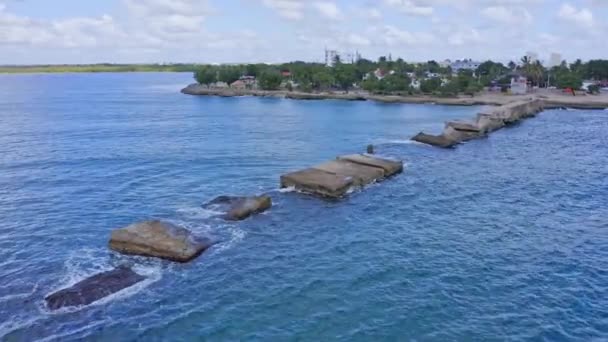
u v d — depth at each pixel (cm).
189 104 16888
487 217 4534
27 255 3597
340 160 6412
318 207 4778
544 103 15800
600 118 12800
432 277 3272
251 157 7319
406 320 2753
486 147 8462
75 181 5734
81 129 10225
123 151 7688
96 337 2578
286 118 12681
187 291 3064
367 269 3384
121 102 17488
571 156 7569
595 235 4075
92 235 3981
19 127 10438
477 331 2655
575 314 2834
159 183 5666
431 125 11388
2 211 4594
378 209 4747
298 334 2619
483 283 3195
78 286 3017
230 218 4344
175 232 3741
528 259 3581
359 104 17000
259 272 3334
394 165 6281
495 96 18412
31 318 2730
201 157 7256
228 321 2742
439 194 5309
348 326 2692
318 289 3100
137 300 2941
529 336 2617
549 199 5144
